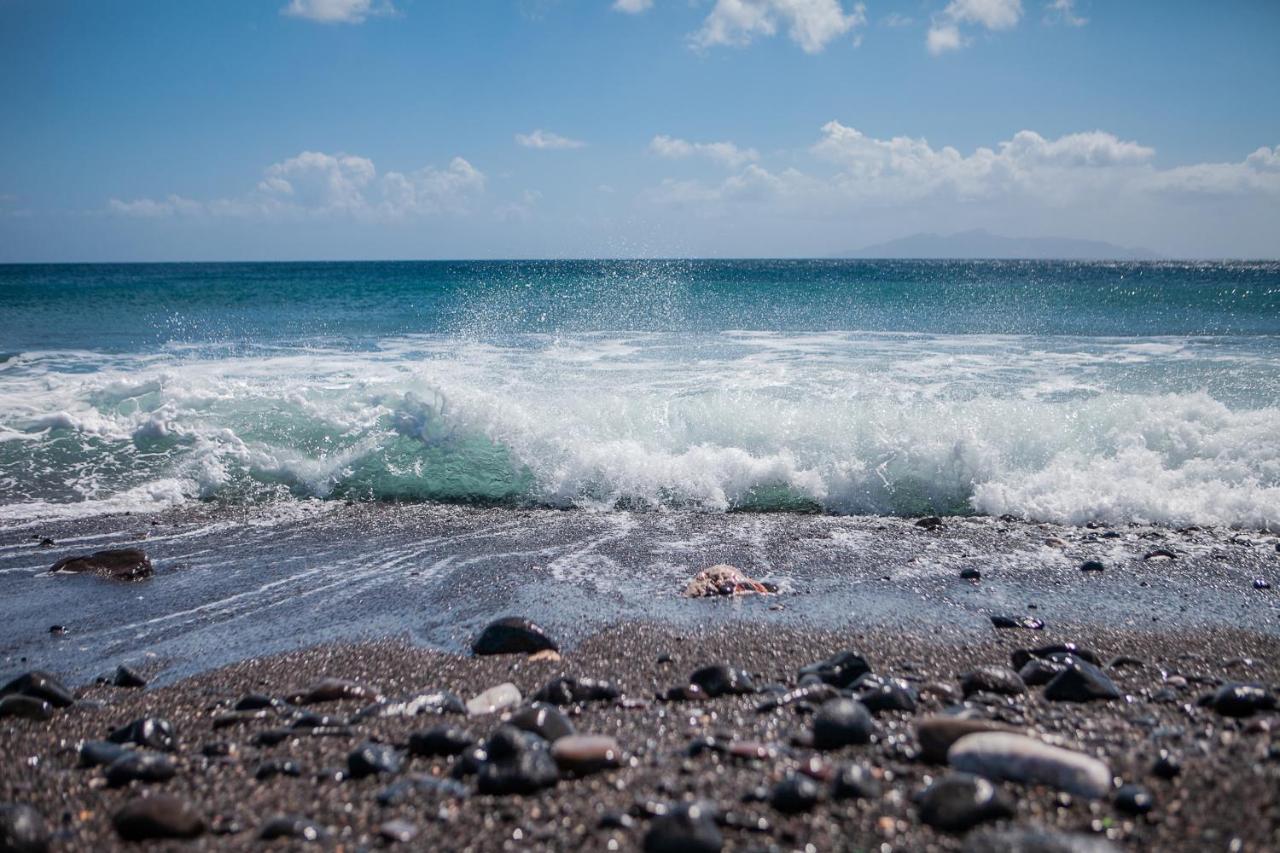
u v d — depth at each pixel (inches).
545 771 96.7
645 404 299.1
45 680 136.5
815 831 83.6
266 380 383.2
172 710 132.0
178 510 256.2
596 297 797.9
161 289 1217.4
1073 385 355.9
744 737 112.1
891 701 122.2
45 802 99.3
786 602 182.2
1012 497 253.9
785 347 483.2
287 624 173.8
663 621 171.2
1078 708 123.7
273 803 96.7
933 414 284.7
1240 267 3075.8
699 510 258.8
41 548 223.6
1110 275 1915.6
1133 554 213.9
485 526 241.9
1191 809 84.9
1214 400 307.6
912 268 2864.2
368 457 285.7
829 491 265.0
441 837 86.8
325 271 2271.2
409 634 166.9
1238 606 178.7
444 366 418.3
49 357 479.8
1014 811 84.4
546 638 157.8
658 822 83.4
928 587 191.5
